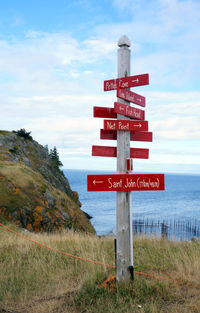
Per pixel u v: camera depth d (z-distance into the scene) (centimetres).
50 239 1070
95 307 470
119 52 598
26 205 2181
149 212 9550
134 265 703
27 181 2509
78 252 865
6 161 3031
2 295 550
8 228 1259
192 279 579
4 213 1977
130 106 589
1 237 1095
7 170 2534
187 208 11012
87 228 3259
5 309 486
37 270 695
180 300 488
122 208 552
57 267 719
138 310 444
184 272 632
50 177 4678
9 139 4391
